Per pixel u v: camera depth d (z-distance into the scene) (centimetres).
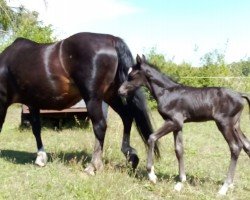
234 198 334
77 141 555
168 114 348
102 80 373
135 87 361
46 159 422
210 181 374
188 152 521
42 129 689
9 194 324
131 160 389
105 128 380
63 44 382
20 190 333
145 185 348
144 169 405
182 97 346
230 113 338
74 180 357
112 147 483
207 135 686
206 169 428
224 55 1176
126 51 380
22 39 415
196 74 1150
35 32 1309
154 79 354
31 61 392
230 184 341
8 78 409
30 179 366
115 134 567
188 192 338
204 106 341
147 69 356
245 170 430
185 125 804
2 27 1332
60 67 381
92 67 368
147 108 382
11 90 413
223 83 1107
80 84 375
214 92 342
